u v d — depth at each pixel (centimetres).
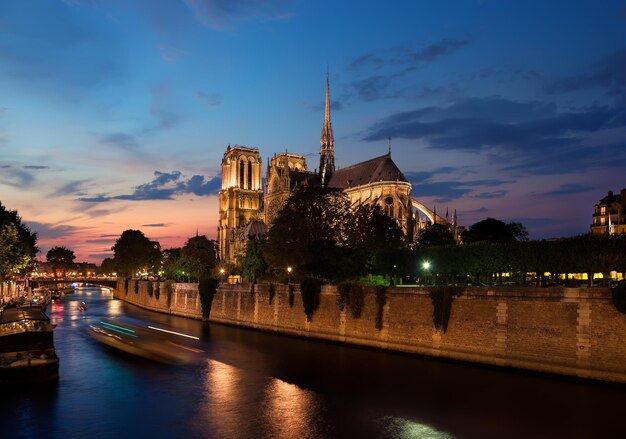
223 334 8344
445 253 7400
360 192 16450
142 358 6241
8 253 10756
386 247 10575
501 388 4481
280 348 6794
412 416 3925
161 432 3659
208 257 18712
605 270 5641
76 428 3738
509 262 6506
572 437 3459
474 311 5347
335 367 5538
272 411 4103
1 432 3656
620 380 4309
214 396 4534
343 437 3547
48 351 4988
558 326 4706
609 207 14250
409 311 6006
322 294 7325
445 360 5544
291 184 19362
